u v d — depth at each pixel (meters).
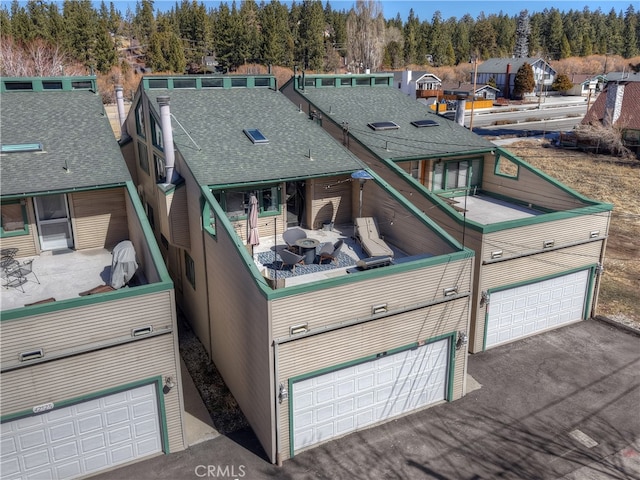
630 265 28.58
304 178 18.98
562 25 160.88
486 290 19.27
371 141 23.06
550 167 46.81
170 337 13.73
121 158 18.66
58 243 18.56
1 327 11.72
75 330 12.51
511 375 18.56
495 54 147.25
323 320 14.06
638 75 97.69
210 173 17.86
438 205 19.81
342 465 14.43
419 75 84.75
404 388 16.38
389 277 14.72
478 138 25.56
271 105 23.66
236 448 14.98
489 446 15.13
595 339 21.05
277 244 19.73
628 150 50.75
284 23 109.19
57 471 13.50
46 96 21.66
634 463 14.51
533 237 19.69
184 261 20.67
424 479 13.90
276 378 13.83
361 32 100.81
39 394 12.54
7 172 16.86
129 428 14.11
